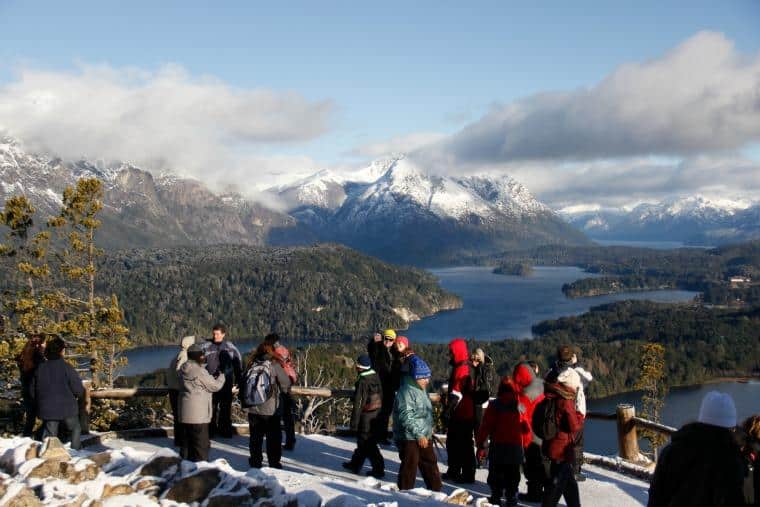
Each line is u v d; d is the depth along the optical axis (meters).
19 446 6.62
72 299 22.22
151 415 17.09
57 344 8.63
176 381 9.70
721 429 4.29
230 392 10.59
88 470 6.25
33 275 21.73
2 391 18.69
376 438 8.94
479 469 9.54
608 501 8.23
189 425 8.40
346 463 9.25
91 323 21.52
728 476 4.20
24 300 20.91
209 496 5.89
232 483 6.09
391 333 9.71
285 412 10.19
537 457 8.07
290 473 8.20
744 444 5.26
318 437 11.17
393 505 6.42
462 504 7.20
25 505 5.43
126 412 17.12
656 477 4.46
